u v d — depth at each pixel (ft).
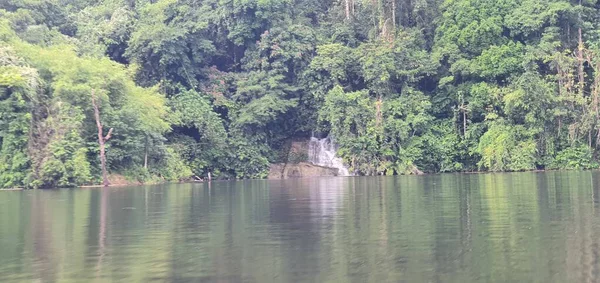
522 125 186.70
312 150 211.00
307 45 208.44
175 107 186.50
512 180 118.11
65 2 237.04
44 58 147.84
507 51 195.93
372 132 190.19
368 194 87.97
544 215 54.29
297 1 234.38
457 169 193.36
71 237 47.42
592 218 51.34
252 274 32.78
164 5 206.08
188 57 208.44
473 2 207.92
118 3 224.94
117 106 156.25
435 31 215.92
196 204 76.54
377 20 216.95
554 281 29.63
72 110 140.15
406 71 199.72
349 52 205.77
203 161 185.06
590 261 33.78
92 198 92.68
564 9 194.08
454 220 52.49
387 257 36.45
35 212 68.74
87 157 144.15
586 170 174.19
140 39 192.65
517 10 201.26
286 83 208.13
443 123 200.64
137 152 154.92
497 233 44.37
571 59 187.42
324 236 45.24
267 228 50.55
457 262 34.53
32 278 32.68
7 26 155.33
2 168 133.18
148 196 95.35
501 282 29.71
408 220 53.36
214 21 213.25
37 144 136.36
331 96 193.57
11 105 134.72
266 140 204.64
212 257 37.88
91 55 180.96
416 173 189.47
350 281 30.68
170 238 45.98
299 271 33.24
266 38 207.31
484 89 194.29
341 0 229.45
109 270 34.47
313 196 86.84
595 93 183.52
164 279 32.04
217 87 204.95
